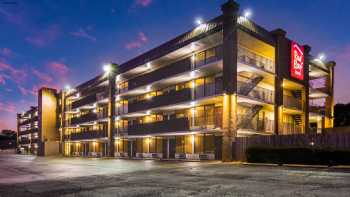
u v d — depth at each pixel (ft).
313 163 71.51
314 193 34.35
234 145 97.30
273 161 78.59
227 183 44.57
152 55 136.46
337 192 34.78
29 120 334.24
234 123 98.37
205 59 116.78
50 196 37.96
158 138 139.44
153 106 133.90
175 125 121.08
